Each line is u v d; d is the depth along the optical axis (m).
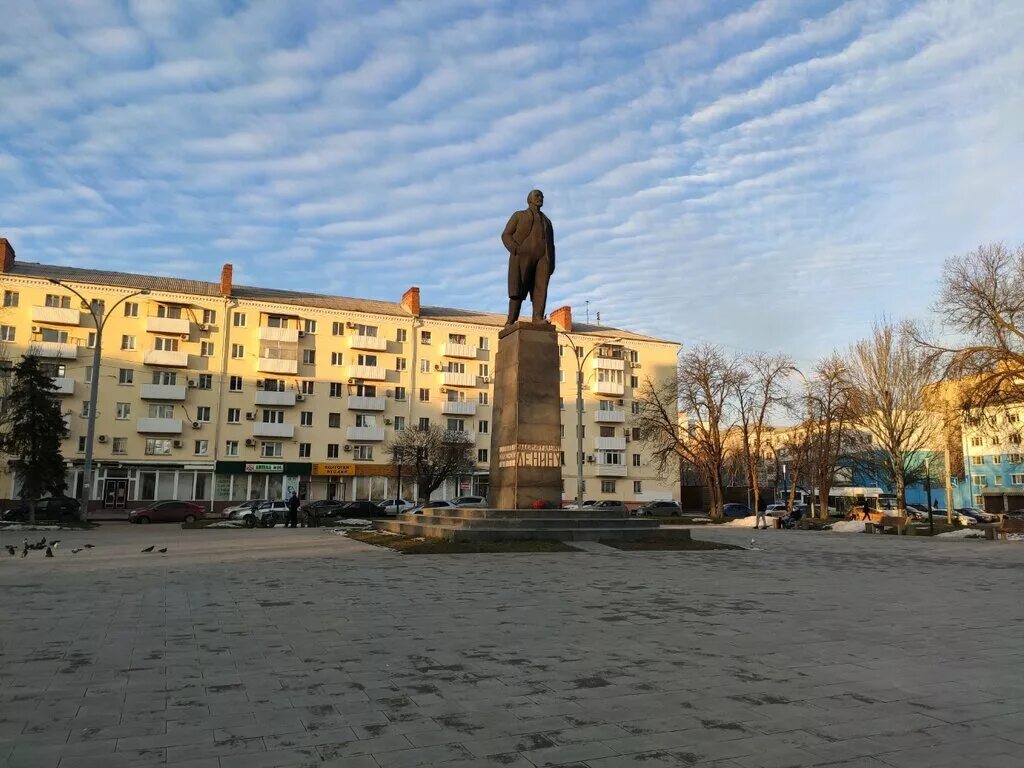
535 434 22.06
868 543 25.28
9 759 4.33
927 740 4.79
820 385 46.44
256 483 60.25
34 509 35.72
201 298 59.28
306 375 62.41
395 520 25.58
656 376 75.31
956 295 33.72
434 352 67.12
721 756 4.47
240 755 4.42
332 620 8.98
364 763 4.30
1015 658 7.20
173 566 15.27
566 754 4.48
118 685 5.98
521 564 15.80
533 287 23.69
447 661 6.88
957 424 35.34
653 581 13.23
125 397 56.72
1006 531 30.67
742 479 82.50
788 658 7.12
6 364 40.16
